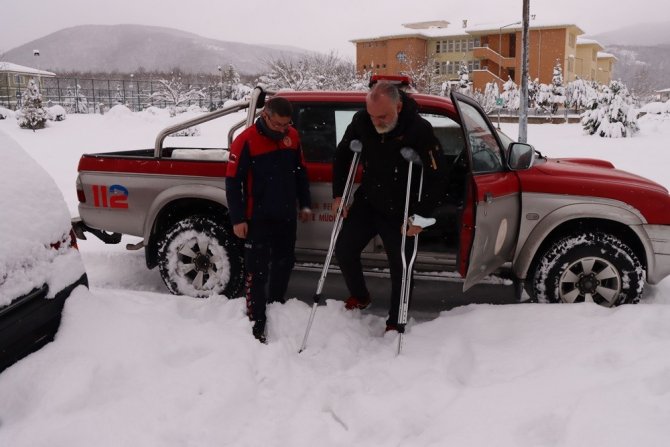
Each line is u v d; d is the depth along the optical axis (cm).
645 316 352
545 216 402
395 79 403
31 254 286
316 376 321
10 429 246
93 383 274
